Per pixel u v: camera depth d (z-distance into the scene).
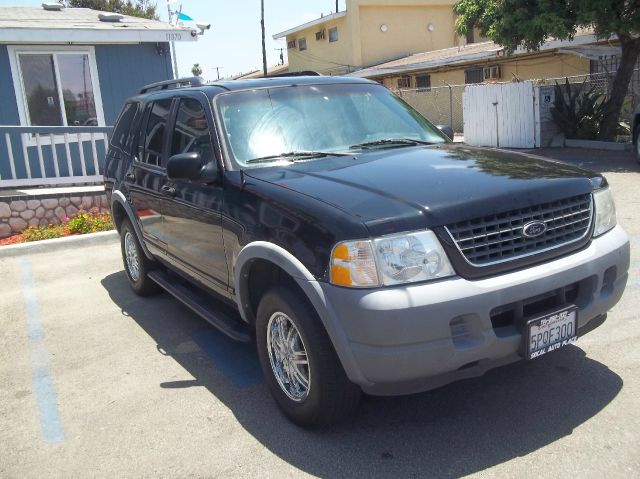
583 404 3.49
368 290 2.87
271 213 3.39
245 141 4.06
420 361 2.86
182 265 4.82
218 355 4.65
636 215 7.86
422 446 3.23
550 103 16.16
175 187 4.57
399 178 3.33
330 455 3.22
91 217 9.49
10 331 5.50
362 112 4.57
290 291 3.30
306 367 3.38
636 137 11.98
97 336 5.23
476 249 2.98
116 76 12.55
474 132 18.05
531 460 3.03
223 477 3.11
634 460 2.96
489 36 14.73
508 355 3.08
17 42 11.45
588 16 12.57
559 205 3.26
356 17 32.66
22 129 9.88
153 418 3.75
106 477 3.20
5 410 4.02
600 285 3.37
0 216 9.31
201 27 12.88
